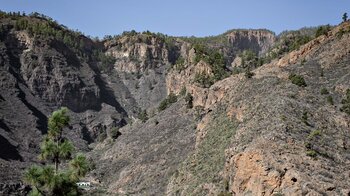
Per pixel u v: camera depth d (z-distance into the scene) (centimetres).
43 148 2914
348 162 7131
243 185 6938
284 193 6147
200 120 13362
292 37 19225
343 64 11950
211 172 8806
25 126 18438
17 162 14562
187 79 18388
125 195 10962
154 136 14525
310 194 5919
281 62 13938
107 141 16975
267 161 6731
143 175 12062
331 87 10638
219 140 9969
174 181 10138
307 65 12538
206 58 17875
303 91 10175
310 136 7594
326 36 13888
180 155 11950
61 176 2848
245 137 8231
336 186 6169
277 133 7475
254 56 19875
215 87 13612
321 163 6750
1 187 10294
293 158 6775
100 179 13112
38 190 2833
